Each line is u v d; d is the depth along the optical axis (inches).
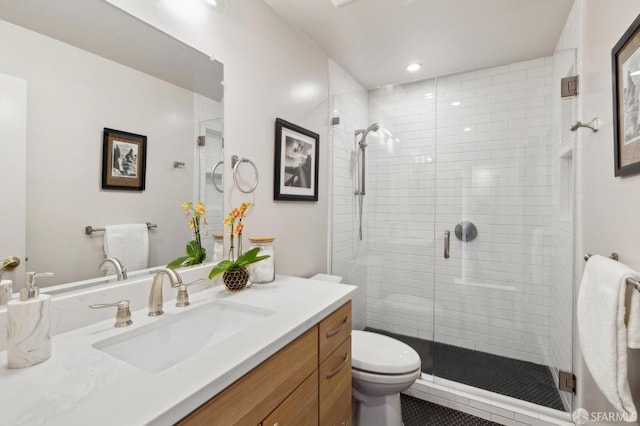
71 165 37.0
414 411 73.2
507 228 94.1
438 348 100.3
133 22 43.4
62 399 22.7
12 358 26.9
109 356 29.6
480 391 75.4
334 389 47.3
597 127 55.6
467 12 72.1
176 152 49.3
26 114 33.3
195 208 52.4
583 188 64.7
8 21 32.1
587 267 45.1
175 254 49.1
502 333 95.5
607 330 36.2
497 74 94.7
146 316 40.3
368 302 109.7
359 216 108.0
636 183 39.8
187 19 50.9
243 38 62.2
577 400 66.2
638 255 39.1
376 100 106.6
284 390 35.4
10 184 32.2
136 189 43.8
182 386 24.4
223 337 44.7
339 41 85.4
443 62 97.2
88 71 38.6
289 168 76.1
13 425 19.8
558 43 82.4
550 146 87.7
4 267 31.8
